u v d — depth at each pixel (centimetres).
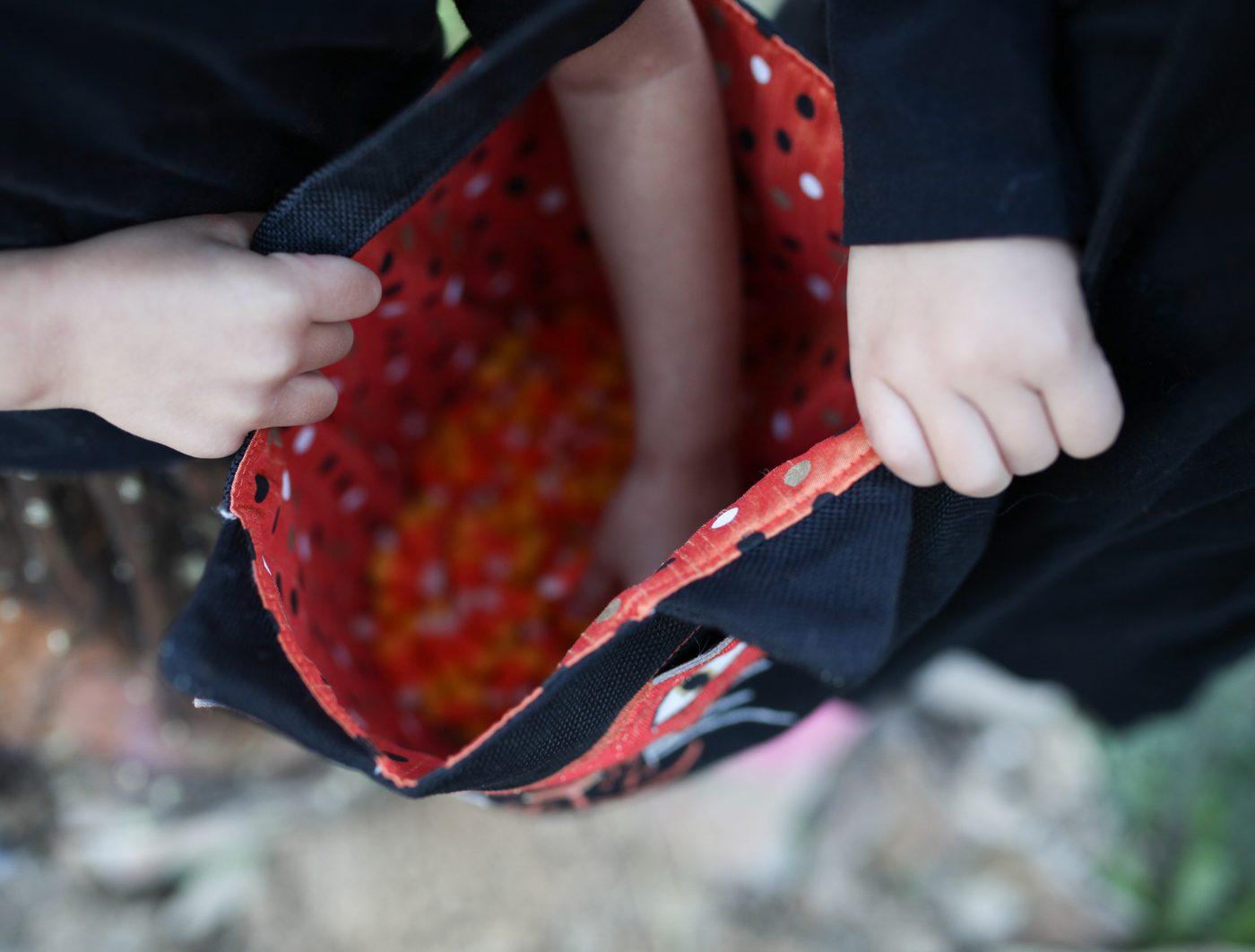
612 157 53
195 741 76
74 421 48
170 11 41
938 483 46
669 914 91
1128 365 46
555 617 71
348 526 64
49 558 62
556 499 75
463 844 93
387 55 46
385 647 67
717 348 57
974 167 43
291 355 45
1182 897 92
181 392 45
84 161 43
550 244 66
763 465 63
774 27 49
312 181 43
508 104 42
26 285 43
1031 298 44
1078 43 44
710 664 47
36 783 77
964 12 44
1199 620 61
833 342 56
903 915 93
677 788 97
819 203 53
